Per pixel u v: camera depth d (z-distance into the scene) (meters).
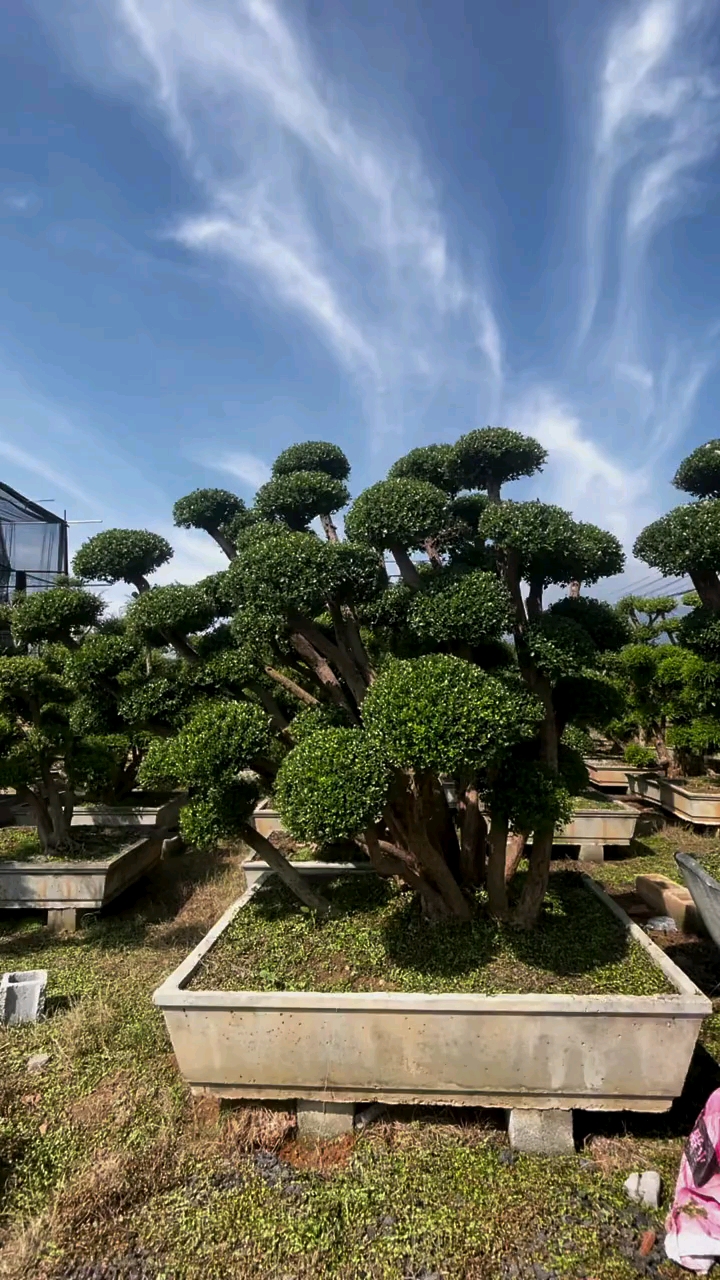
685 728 8.75
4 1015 3.84
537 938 3.65
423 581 3.88
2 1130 3.00
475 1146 2.90
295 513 4.50
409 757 2.73
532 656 3.50
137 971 4.51
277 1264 2.36
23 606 5.49
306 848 5.48
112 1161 2.76
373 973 3.28
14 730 5.48
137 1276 2.32
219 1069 2.99
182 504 5.09
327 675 4.70
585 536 3.67
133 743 6.98
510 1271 2.33
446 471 4.18
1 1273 2.32
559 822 3.60
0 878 5.35
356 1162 2.80
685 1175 2.53
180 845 7.38
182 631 4.49
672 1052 2.85
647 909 5.55
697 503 4.42
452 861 4.41
